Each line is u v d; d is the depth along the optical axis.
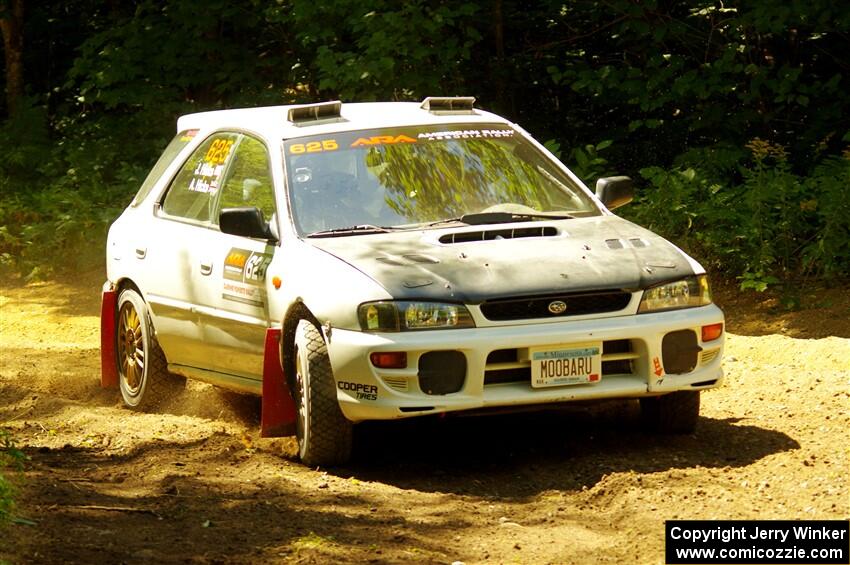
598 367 8.80
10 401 12.04
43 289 20.75
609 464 8.98
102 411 11.65
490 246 9.33
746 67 18.42
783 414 10.34
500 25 20.95
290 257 9.59
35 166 24.62
